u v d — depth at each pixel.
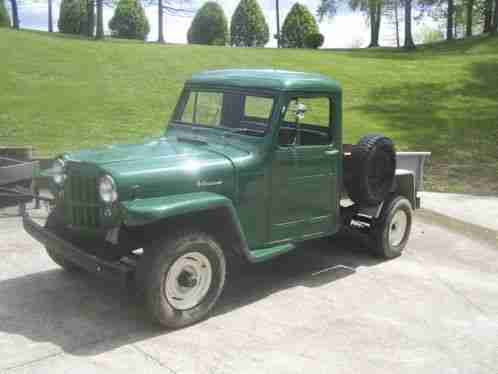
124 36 37.34
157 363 3.80
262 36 39.81
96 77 15.88
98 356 3.84
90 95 14.17
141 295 4.10
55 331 4.17
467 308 5.10
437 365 4.03
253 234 4.88
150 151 4.69
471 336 4.53
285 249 5.01
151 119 12.69
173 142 5.16
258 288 5.30
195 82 5.59
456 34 55.94
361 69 20.45
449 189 10.44
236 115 5.16
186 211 4.09
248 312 4.73
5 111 12.18
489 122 15.05
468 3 40.47
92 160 4.29
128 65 17.44
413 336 4.47
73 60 17.23
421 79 19.53
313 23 41.03
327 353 4.10
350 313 4.84
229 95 5.24
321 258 6.33
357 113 15.18
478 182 10.88
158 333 4.23
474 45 31.12
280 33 41.94
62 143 10.38
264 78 5.07
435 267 6.24
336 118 5.41
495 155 12.59
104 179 4.06
